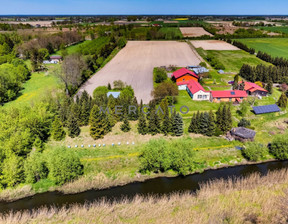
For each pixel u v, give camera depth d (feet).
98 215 104.42
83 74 286.25
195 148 153.69
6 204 116.26
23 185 126.41
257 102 223.30
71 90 245.65
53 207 113.60
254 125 183.93
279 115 200.44
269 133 171.83
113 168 139.44
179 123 163.02
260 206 106.73
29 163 126.11
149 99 230.07
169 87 216.95
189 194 121.08
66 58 281.74
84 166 139.23
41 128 159.53
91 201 117.50
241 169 140.15
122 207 110.22
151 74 312.91
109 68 346.54
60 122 162.81
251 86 241.55
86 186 127.03
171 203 111.45
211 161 145.38
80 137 165.58
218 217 100.42
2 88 219.41
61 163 123.03
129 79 293.64
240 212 102.53
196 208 107.34
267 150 153.79
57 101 192.13
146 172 136.77
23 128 149.69
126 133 170.19
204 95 229.04
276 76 278.05
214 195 114.93
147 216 103.04
